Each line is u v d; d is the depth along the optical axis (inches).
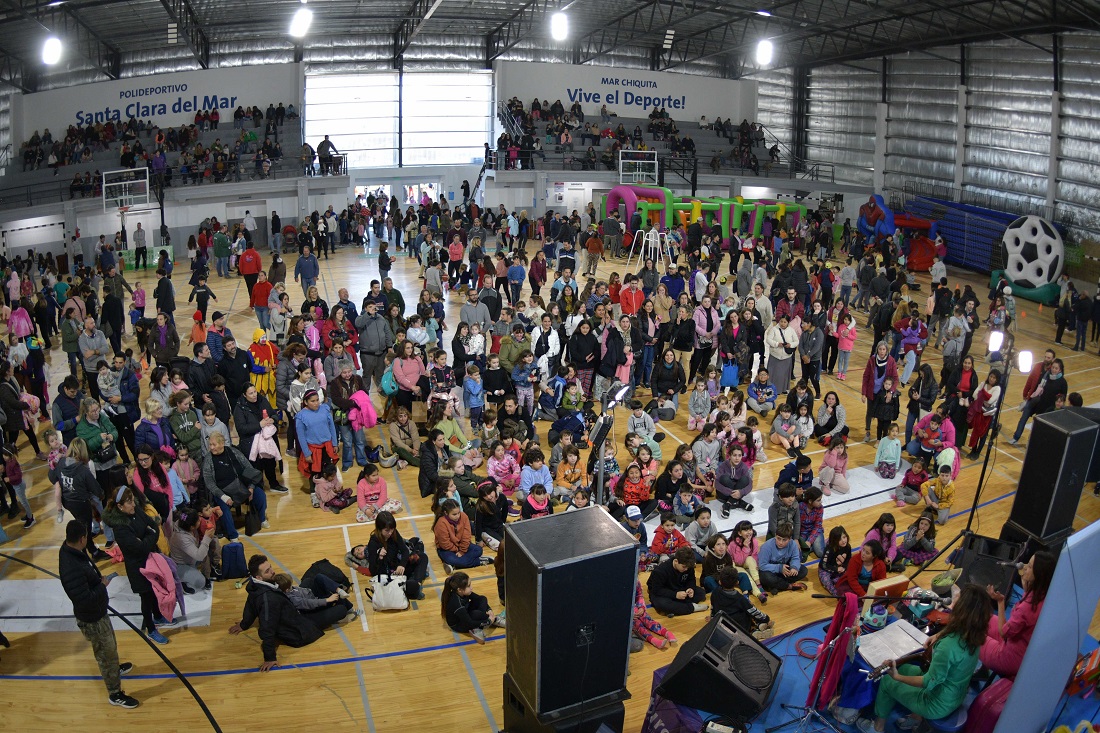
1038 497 421.7
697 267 961.5
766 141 1782.7
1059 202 1208.8
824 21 1417.3
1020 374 836.6
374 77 1605.6
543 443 627.2
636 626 415.5
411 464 588.1
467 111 1664.6
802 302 878.4
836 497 566.6
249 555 472.4
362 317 667.4
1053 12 1082.1
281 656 398.3
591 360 681.6
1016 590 405.1
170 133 1419.8
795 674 376.5
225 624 419.2
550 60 1706.4
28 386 639.1
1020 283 1174.3
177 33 1315.2
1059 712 343.6
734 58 1775.3
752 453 564.1
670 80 1697.8
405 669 391.9
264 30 1503.4
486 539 488.1
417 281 1093.1
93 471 497.7
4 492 503.2
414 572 452.8
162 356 663.8
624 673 297.0
